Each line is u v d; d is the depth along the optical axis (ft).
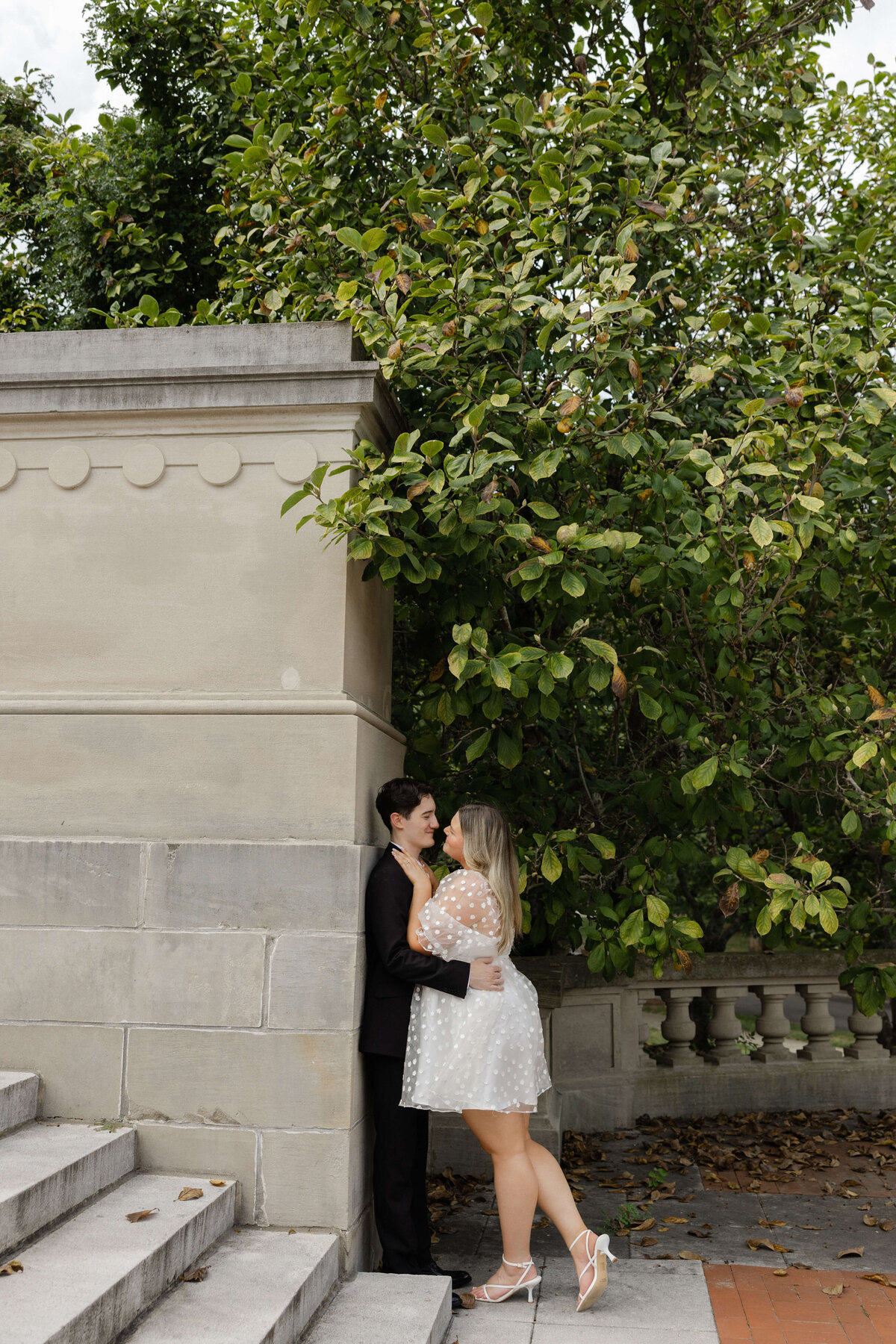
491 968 11.59
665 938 13.67
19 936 11.66
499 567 13.93
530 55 20.45
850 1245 14.28
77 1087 11.43
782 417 13.55
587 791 17.30
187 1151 11.19
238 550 12.17
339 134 18.21
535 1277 11.69
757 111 19.24
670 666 15.12
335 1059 11.09
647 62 20.62
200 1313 8.73
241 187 20.25
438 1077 11.21
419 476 12.33
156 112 27.99
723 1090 22.31
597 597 13.55
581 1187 17.15
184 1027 11.34
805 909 12.18
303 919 11.32
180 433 12.38
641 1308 11.57
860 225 20.16
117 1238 9.14
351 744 11.55
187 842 11.60
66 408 12.37
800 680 16.56
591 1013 21.48
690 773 13.46
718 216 17.70
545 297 14.96
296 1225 10.97
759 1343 10.64
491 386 14.21
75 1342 7.38
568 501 14.93
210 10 26.66
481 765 17.44
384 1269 11.55
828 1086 22.90
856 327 14.11
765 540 11.49
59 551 12.44
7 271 30.89
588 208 13.67
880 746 13.03
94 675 12.25
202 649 12.11
